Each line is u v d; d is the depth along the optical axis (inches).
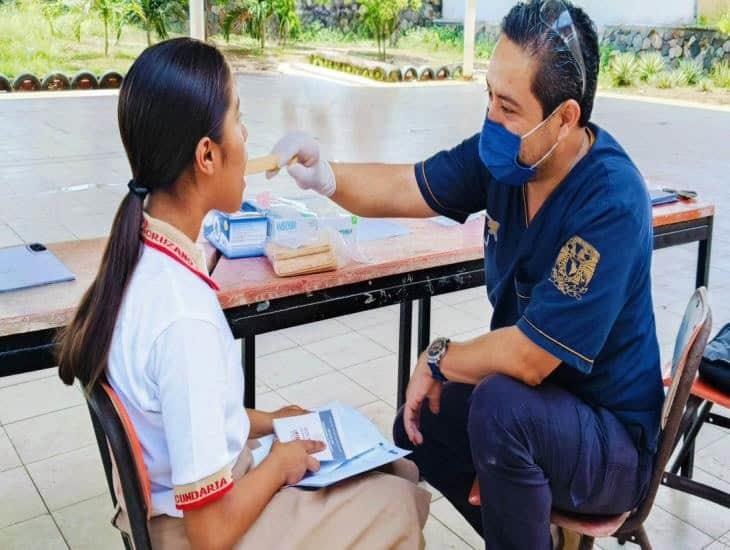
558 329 58.2
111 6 604.1
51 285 66.6
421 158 319.3
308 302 72.5
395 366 135.4
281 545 51.4
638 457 63.1
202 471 46.8
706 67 578.2
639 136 383.6
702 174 295.0
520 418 59.2
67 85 504.1
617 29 628.1
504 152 59.8
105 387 48.4
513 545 62.7
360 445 60.9
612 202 58.5
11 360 60.6
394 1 740.7
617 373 62.9
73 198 238.4
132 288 48.1
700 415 94.5
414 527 56.6
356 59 645.9
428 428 75.7
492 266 70.3
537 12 56.4
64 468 103.5
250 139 344.5
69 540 89.6
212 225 80.3
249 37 725.3
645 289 62.5
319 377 130.8
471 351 63.7
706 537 91.7
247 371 88.6
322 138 355.3
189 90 47.1
